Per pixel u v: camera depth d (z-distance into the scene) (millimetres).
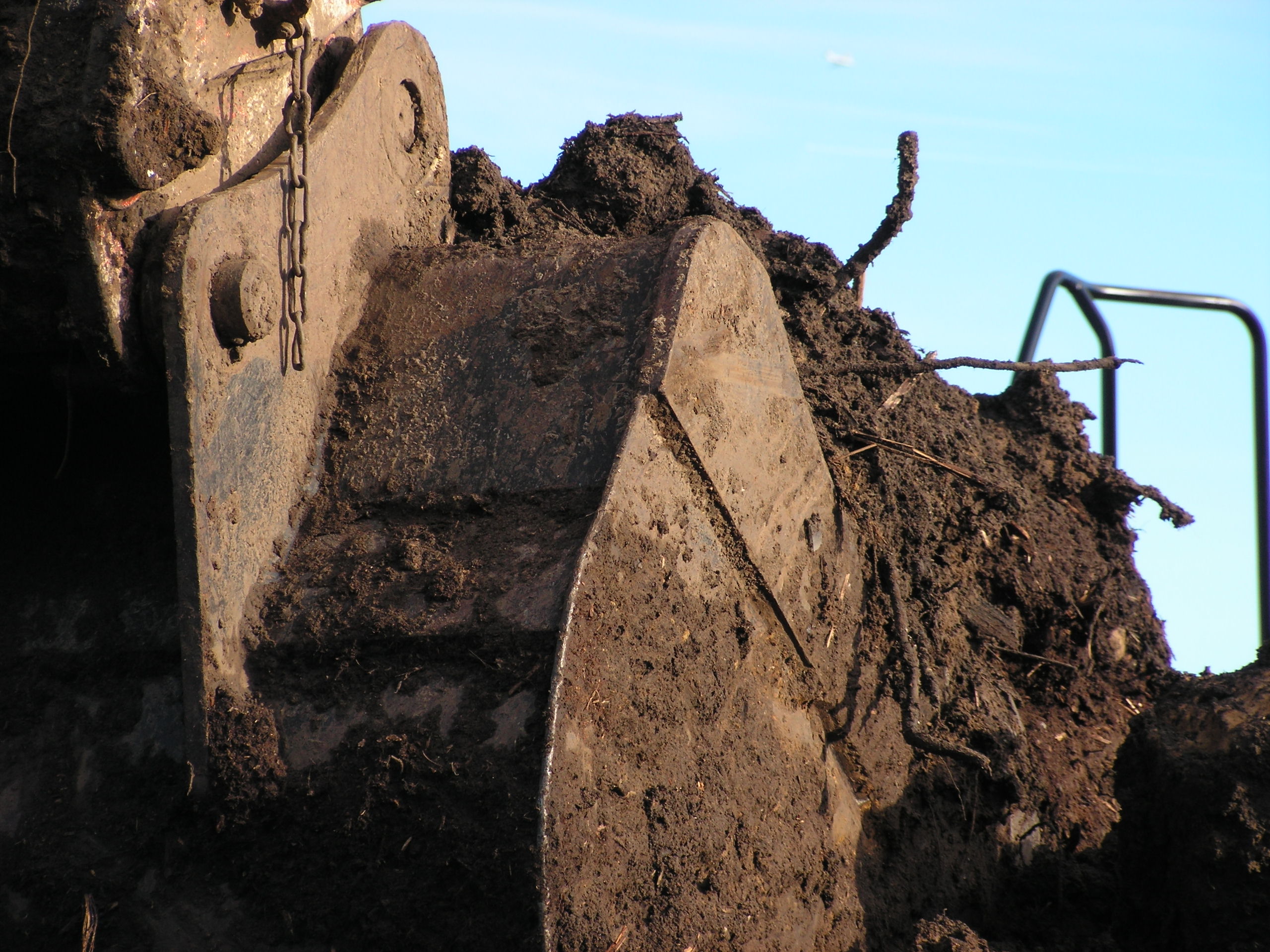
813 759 9703
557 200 12953
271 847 7441
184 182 8289
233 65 8789
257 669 7797
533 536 7945
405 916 7062
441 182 11141
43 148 7512
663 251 9219
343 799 7266
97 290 7660
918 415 13133
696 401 8680
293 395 8656
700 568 8633
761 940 8469
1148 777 9922
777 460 9680
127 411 8680
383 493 8625
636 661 7809
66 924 7574
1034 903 11508
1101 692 13531
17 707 8422
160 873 7645
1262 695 9734
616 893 7281
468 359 9164
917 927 9422
